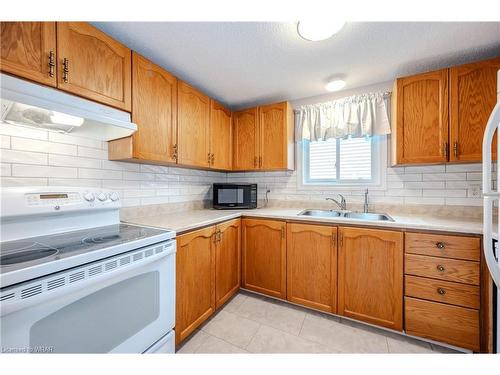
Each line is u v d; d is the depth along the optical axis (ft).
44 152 4.04
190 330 4.70
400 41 4.54
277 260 6.24
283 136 7.16
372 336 4.89
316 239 5.68
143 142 4.69
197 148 6.30
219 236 5.77
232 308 6.03
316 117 7.37
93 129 4.20
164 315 3.96
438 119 5.05
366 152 7.14
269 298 6.57
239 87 6.81
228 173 9.38
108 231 4.07
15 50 2.92
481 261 4.10
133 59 4.46
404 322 4.75
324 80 6.34
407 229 4.70
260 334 4.97
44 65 3.17
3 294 2.10
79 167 4.54
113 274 3.02
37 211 3.48
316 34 4.27
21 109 3.25
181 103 5.71
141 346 3.53
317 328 5.17
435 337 4.45
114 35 4.35
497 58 4.57
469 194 5.66
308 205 7.76
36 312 2.38
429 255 4.50
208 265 5.34
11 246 3.08
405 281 4.72
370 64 5.45
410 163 5.34
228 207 7.63
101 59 3.88
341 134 6.93
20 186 3.51
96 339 2.95
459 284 4.26
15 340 2.25
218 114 7.25
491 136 2.96
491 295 3.95
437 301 4.43
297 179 7.95
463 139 4.81
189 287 4.72
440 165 5.96
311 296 5.74
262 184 8.59
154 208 6.15
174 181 6.86
